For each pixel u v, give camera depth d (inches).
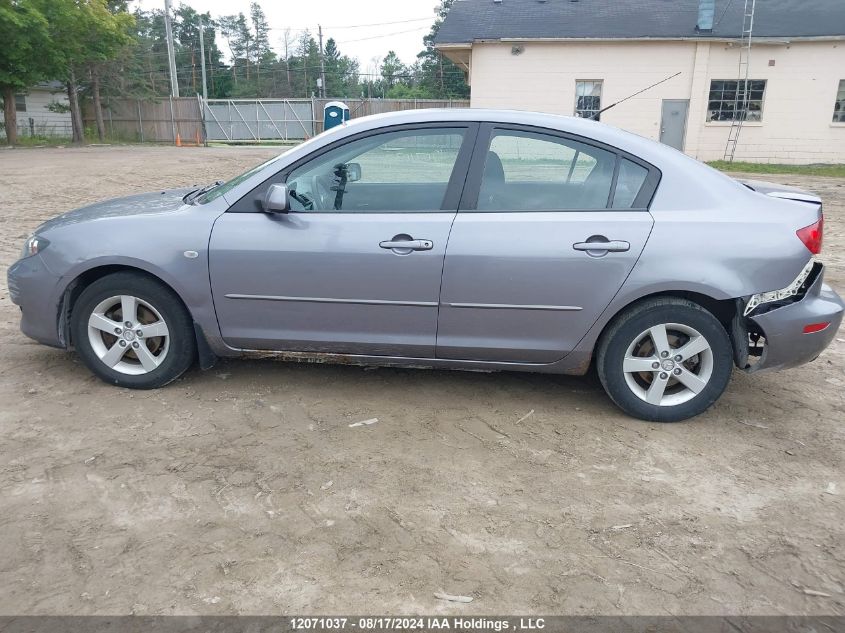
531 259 144.4
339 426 148.2
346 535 110.7
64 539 107.5
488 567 103.9
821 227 146.7
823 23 914.1
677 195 146.0
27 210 431.8
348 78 3196.4
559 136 149.0
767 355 146.3
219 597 96.0
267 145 1457.9
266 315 155.1
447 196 150.0
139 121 1528.1
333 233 149.1
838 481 131.0
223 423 147.9
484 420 153.2
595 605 96.7
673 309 145.8
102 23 1224.2
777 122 936.9
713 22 935.0
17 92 1254.3
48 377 169.5
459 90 2738.7
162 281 156.6
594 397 167.2
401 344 153.6
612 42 925.8
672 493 125.5
